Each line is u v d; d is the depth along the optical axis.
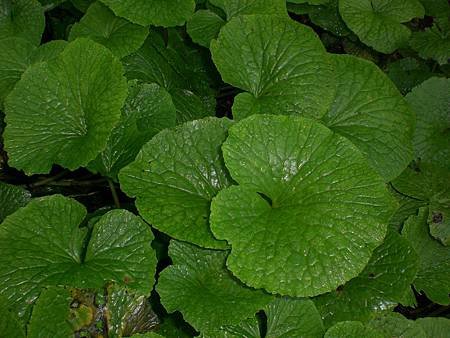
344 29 0.85
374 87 0.62
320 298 0.52
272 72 0.59
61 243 0.48
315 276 0.42
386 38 0.77
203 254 0.49
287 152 0.48
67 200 0.50
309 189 0.47
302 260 0.42
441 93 0.72
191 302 0.46
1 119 0.70
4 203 0.60
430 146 0.70
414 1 0.82
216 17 0.70
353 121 0.61
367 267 0.54
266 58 0.59
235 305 0.46
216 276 0.49
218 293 0.47
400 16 0.80
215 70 0.79
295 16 0.95
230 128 0.48
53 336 0.44
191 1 0.67
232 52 0.59
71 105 0.55
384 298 0.51
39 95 0.55
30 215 0.48
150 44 0.71
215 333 0.46
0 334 0.42
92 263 0.47
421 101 0.71
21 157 0.53
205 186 0.51
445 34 0.87
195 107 0.68
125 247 0.48
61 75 0.55
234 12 0.69
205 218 0.48
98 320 0.45
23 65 0.66
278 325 0.48
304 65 0.58
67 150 0.53
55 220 0.49
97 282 0.45
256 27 0.60
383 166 0.59
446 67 0.89
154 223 0.47
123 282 0.46
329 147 0.48
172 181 0.50
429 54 0.84
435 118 0.71
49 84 0.55
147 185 0.49
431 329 0.52
